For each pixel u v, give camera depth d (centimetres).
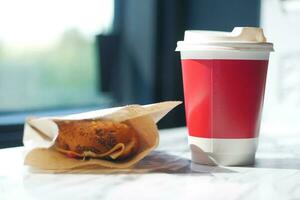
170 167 53
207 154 54
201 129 54
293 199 42
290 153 63
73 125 52
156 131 53
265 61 53
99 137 52
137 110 52
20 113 123
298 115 108
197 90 53
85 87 139
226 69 52
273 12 112
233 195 43
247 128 53
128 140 53
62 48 132
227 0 123
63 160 52
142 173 51
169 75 135
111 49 143
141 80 139
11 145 106
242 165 55
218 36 52
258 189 45
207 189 45
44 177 49
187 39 54
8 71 122
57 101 132
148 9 136
